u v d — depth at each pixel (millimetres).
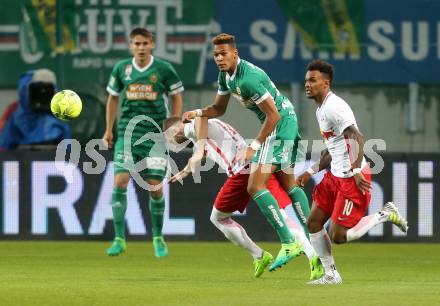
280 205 25703
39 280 24297
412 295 20531
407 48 38438
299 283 23469
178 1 38438
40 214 36938
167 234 37094
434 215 36781
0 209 36938
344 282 23812
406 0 38344
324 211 23078
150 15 38438
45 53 38406
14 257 31328
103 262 29734
